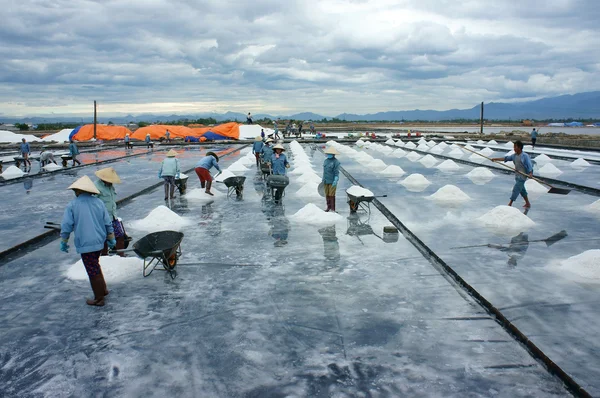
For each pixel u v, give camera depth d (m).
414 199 10.27
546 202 9.87
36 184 13.87
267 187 11.85
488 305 4.55
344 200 10.45
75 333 4.19
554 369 3.43
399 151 22.64
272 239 7.16
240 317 4.45
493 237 7.00
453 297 4.88
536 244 6.63
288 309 4.61
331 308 4.61
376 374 3.46
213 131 37.25
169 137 36.38
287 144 33.12
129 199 10.74
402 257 6.23
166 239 5.75
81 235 4.52
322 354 3.75
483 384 3.31
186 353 3.80
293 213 9.04
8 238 7.29
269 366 3.59
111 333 4.18
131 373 3.54
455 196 10.28
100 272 4.73
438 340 3.95
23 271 5.91
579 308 4.42
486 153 22.12
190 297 4.94
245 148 29.86
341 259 6.15
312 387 3.31
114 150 29.08
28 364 3.69
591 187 11.37
